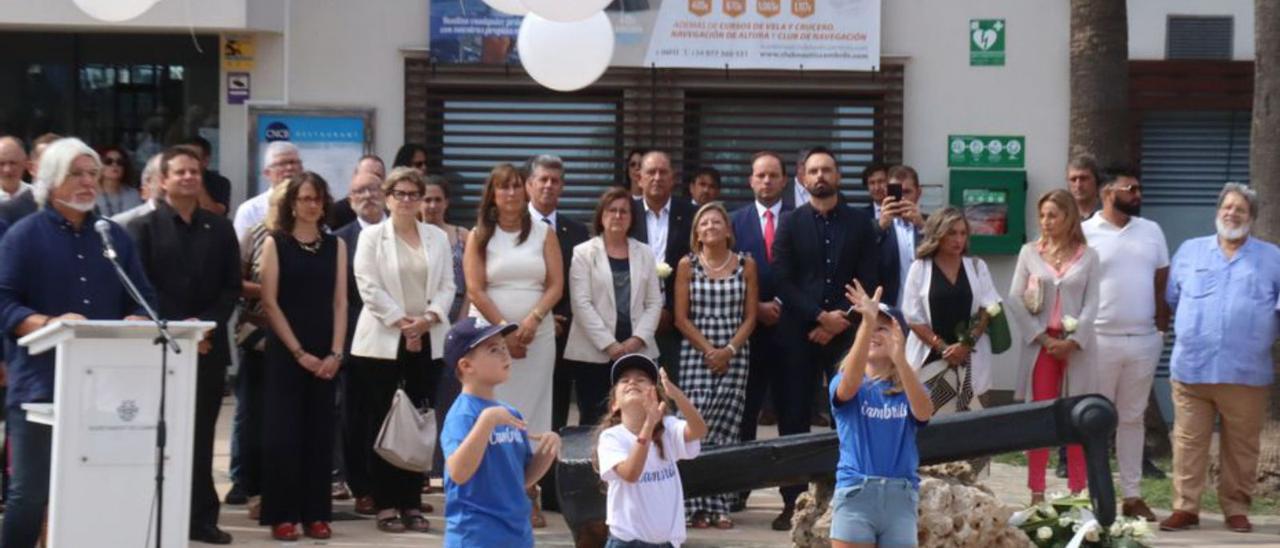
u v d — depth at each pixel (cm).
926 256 1230
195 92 1725
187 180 1102
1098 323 1250
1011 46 1731
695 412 845
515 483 779
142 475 852
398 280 1174
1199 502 1230
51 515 838
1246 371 1209
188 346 862
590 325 1205
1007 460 1513
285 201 1136
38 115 1733
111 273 949
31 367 916
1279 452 1308
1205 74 1752
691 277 1220
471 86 1728
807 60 1706
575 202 1744
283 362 1125
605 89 1733
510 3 1202
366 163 1277
